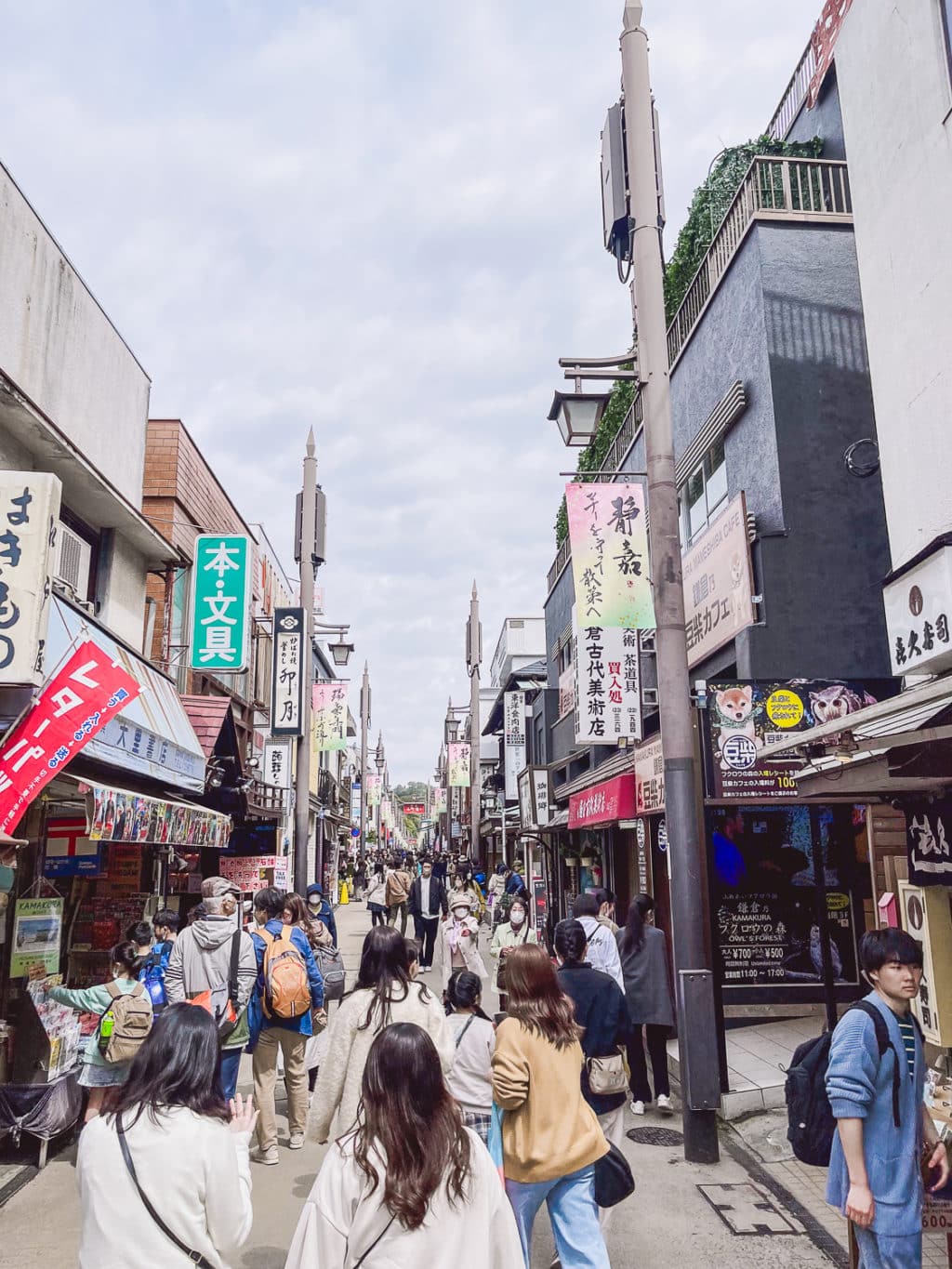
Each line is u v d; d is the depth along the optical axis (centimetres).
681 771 691
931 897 590
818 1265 465
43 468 907
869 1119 329
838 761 566
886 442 760
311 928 826
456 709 5294
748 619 937
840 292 1033
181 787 988
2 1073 649
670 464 743
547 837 2198
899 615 620
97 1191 258
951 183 664
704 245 1461
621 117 823
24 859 744
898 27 735
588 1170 389
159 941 844
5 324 816
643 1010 754
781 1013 1036
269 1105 641
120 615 1118
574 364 774
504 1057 391
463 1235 228
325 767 3788
